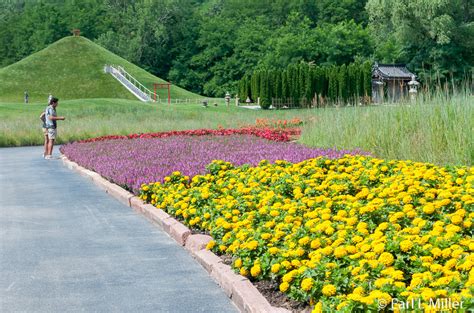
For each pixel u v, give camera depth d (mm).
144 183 10633
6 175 15453
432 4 65125
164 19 117938
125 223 9117
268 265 5508
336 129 15922
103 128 29453
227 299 5609
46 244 7801
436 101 12836
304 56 92875
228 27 111938
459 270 4719
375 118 14375
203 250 6973
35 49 122875
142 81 89188
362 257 5176
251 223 6867
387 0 68312
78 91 82688
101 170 13734
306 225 6355
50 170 16547
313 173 10227
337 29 92000
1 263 6891
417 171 8906
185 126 30250
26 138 27312
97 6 131375
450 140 11664
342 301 4328
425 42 71125
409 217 6602
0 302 5562
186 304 5480
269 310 4797
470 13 73750
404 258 5137
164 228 8539
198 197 8633
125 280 6227
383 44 89312
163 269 6613
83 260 7008
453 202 6926
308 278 4832
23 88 83000
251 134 22141
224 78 108000
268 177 9773
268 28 115188
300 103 54781
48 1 154875
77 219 9453
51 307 5422
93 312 5289
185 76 112562
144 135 22703
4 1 154250
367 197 7793
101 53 94812
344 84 53062
